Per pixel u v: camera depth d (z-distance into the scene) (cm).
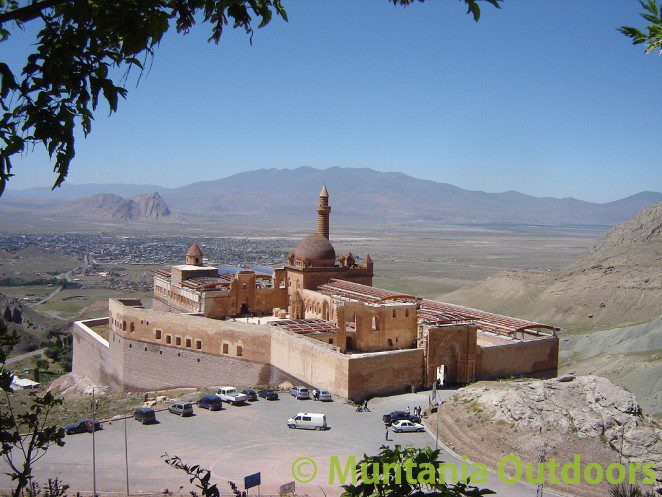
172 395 8244
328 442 5406
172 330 9175
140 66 1138
